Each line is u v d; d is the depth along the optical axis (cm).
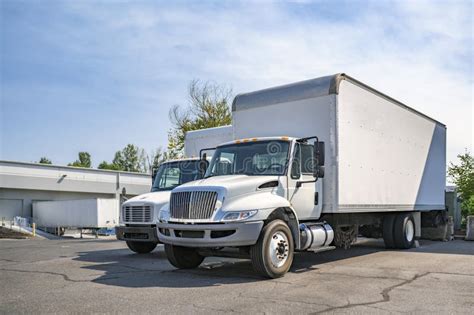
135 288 751
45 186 4034
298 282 796
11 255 1348
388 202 1234
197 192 847
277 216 883
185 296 683
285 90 1088
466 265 1011
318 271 923
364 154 1113
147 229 1189
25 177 3912
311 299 659
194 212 841
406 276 859
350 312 587
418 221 1480
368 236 1439
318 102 1028
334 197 992
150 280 830
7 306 637
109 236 3008
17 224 3569
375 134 1172
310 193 968
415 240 1448
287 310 596
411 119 1405
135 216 1228
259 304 629
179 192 872
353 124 1066
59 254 1352
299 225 938
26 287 779
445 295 688
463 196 2559
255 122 1135
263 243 817
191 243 833
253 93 1153
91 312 595
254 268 827
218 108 4266
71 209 3203
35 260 1192
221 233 813
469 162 2550
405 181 1349
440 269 948
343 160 1020
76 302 652
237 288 743
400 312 588
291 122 1068
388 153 1244
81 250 1494
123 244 1798
